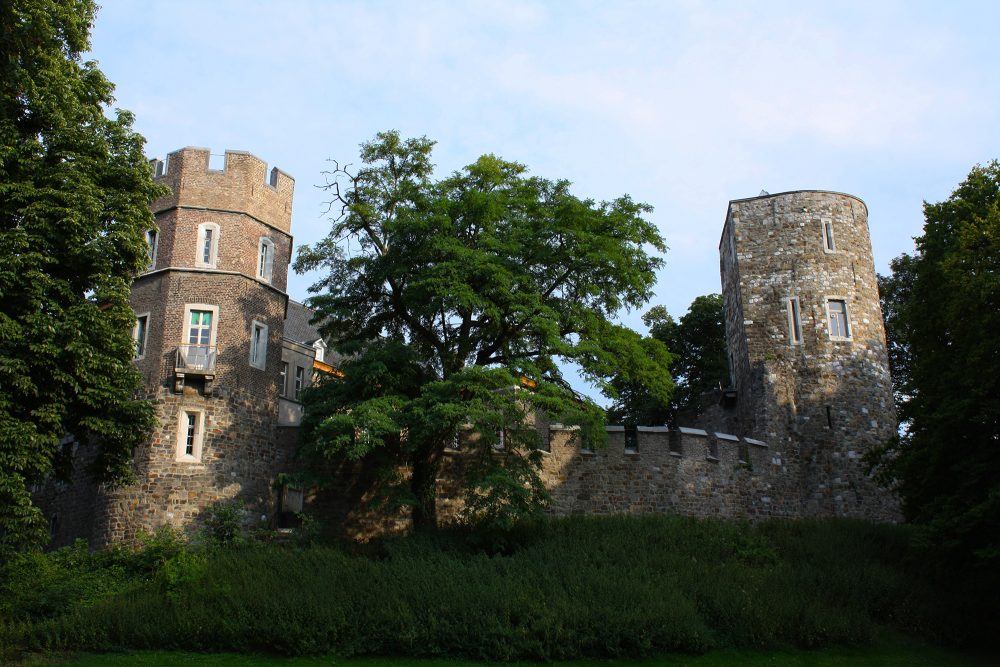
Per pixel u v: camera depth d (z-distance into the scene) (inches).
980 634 925.2
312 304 1174.3
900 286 1736.0
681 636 849.5
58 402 789.9
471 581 899.4
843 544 1133.1
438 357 1174.3
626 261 1136.2
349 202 1178.6
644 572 958.4
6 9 816.9
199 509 1071.6
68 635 783.7
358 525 1144.8
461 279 1088.2
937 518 924.6
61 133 845.2
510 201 1150.3
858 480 1352.1
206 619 805.2
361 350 1176.2
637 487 1240.2
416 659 810.2
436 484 1183.6
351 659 799.1
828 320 1433.3
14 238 773.3
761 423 1391.5
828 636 890.7
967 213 1092.5
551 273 1176.8
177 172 1192.8
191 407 1103.6
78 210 807.1
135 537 1031.0
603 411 1085.8
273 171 1261.1
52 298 815.1
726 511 1283.2
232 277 1165.1
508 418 1028.5
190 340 1133.1
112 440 860.0
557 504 1210.0
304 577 883.4
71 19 873.5
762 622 882.1
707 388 1888.5
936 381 1028.5
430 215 1109.1
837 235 1477.6
